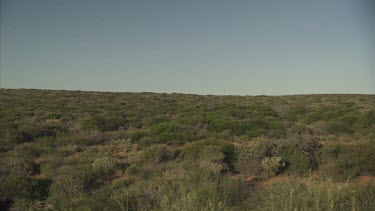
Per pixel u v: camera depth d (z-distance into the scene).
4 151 17.97
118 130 26.53
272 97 73.19
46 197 10.35
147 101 58.34
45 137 20.50
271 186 7.96
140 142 19.62
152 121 29.53
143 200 8.34
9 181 10.56
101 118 27.20
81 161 15.08
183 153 15.29
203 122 25.33
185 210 6.27
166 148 15.47
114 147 19.03
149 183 9.48
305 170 12.39
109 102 56.22
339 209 6.02
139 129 27.28
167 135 20.59
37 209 9.23
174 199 7.15
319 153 13.35
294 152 13.35
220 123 24.31
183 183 8.41
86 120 27.22
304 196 6.16
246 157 13.42
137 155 16.14
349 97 67.12
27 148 17.88
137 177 12.27
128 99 61.62
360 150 12.27
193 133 21.31
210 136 21.48
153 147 15.46
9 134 20.69
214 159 13.53
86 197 9.37
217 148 14.77
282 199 6.13
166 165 13.30
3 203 9.75
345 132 22.44
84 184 11.64
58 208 8.97
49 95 63.91
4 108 42.28
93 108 45.12
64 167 13.62
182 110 42.66
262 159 13.13
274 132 21.64
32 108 43.34
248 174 13.10
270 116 35.84
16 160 14.16
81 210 8.27
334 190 6.49
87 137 21.11
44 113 38.06
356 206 5.97
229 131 22.69
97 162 13.43
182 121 26.31
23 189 10.35
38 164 15.13
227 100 64.69
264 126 24.22
